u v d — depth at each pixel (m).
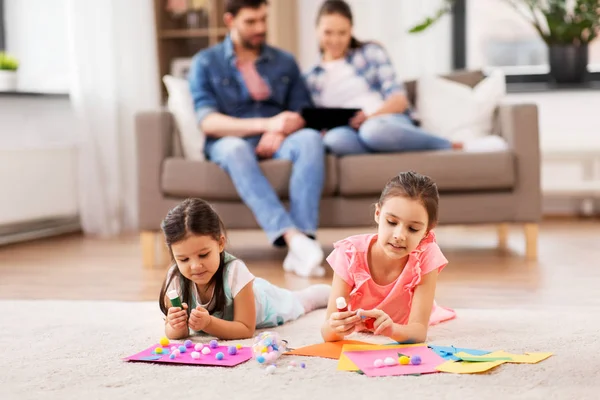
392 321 1.66
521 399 1.29
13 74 4.00
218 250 1.73
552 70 4.57
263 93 3.35
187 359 1.58
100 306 2.22
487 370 1.45
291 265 2.86
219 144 3.12
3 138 4.00
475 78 3.71
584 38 4.50
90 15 4.17
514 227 4.25
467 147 3.29
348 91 3.44
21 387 1.43
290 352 1.62
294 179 2.98
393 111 3.31
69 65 4.36
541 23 4.66
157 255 3.38
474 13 4.72
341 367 1.49
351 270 1.75
